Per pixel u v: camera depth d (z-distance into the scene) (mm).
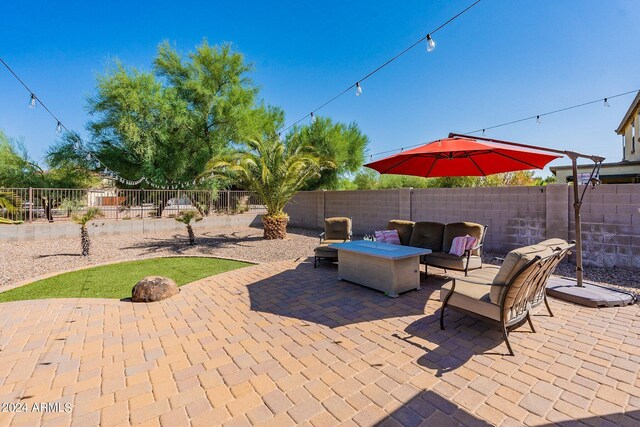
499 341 3162
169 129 13945
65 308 4219
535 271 2908
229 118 14594
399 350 3002
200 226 12422
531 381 2475
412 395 2322
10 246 8438
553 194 6301
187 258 7605
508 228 7039
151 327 3604
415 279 4844
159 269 6469
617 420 2033
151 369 2719
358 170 18516
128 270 6379
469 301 3162
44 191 9992
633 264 5410
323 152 16344
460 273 5832
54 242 9156
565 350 2955
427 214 8766
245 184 10609
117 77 12547
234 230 12523
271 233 10250
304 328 3533
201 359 2883
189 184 14695
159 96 13258
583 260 5965
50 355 2967
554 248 3174
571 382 2455
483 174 5570
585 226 5922
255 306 4246
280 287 5094
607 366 2676
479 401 2242
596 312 3873
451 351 2971
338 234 7020
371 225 10555
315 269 6297
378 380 2518
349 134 17859
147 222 11242
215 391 2404
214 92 14898
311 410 2172
